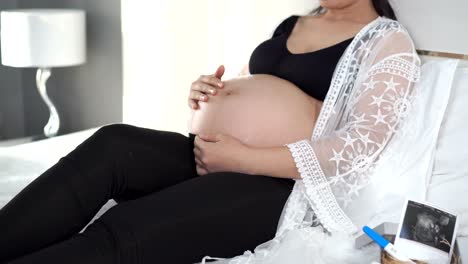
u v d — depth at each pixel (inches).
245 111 60.0
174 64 92.9
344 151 55.5
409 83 58.4
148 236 47.0
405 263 42.3
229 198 52.3
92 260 44.1
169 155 57.2
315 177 55.1
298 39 66.3
